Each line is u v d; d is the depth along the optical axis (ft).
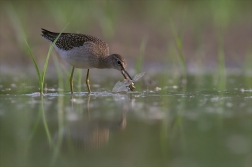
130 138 38.75
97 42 63.05
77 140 38.42
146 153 35.12
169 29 99.19
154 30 99.19
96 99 55.72
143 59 90.38
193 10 107.14
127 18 104.88
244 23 101.81
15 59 89.92
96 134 39.93
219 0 98.84
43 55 90.94
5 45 93.15
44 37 65.98
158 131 40.55
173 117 45.39
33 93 60.34
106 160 33.78
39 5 110.73
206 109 48.88
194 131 40.50
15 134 40.01
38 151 35.99
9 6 102.73
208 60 89.61
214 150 35.40
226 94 58.44
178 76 76.84
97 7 98.02
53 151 35.94
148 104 52.11
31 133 40.29
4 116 46.09
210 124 42.57
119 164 32.96
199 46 90.27
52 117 45.70
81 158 34.27
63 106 51.01
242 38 95.86
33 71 82.33
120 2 107.96
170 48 85.76
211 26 100.48
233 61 88.33
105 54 63.57
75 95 59.11
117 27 100.37
